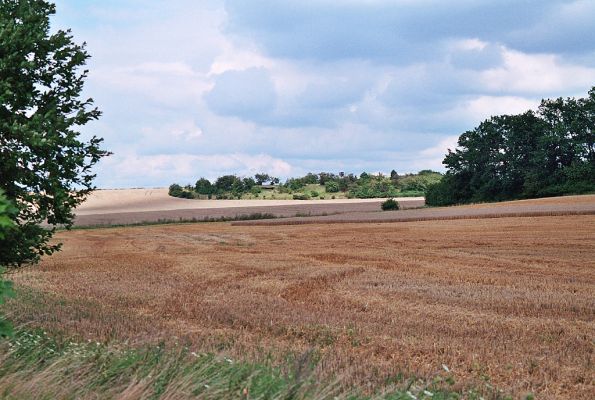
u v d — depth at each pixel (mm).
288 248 38031
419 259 30797
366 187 134000
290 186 138750
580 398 9836
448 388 9516
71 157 12617
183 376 7090
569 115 97125
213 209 99125
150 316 16531
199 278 24953
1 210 7223
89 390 6844
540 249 33375
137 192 124250
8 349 8062
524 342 13648
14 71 12250
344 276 25000
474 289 21266
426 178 141875
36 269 28547
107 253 37219
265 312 16938
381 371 10562
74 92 13219
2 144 12102
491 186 97250
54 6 13469
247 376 7340
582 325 15641
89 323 14500
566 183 90188
